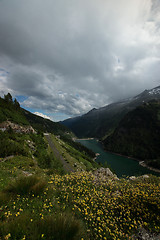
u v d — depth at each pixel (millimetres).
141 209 6062
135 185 9656
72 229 3512
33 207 4746
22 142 40969
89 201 6469
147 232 4910
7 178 8016
